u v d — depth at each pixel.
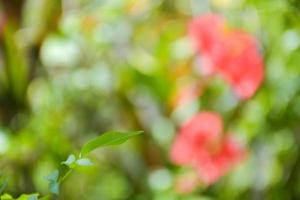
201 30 3.87
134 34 4.44
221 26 3.87
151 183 4.26
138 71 4.28
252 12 3.84
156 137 4.38
